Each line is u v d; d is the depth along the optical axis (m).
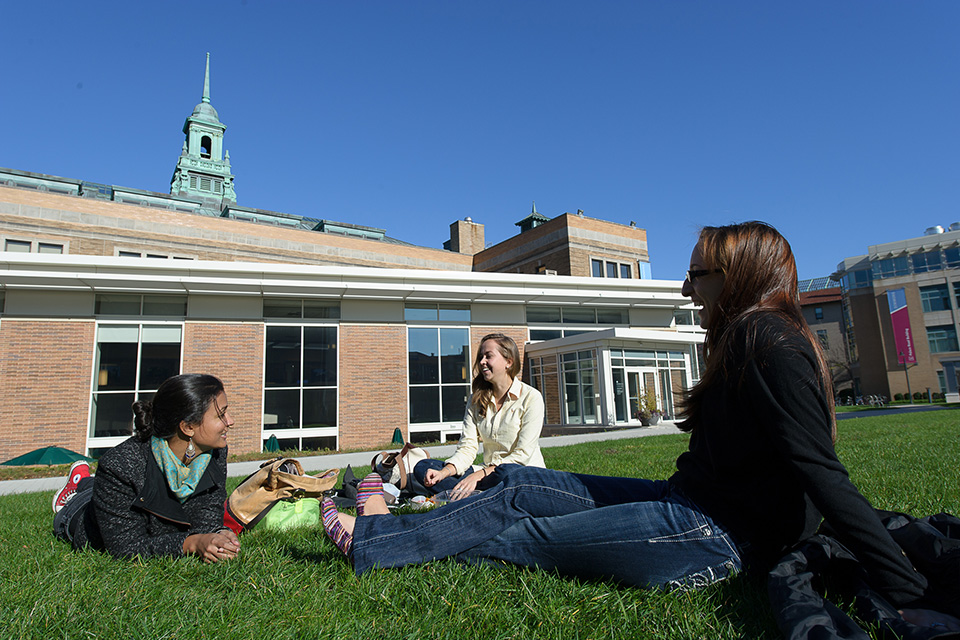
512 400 3.63
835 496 1.53
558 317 20.42
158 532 2.66
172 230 26.47
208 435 2.60
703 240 2.03
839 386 54.69
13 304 14.27
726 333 1.80
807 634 1.36
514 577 2.12
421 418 17.59
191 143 50.66
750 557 1.88
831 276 53.81
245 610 1.93
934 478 4.30
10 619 1.85
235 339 15.89
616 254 32.84
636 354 18.75
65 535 3.12
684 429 2.02
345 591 2.06
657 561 1.91
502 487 2.21
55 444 14.05
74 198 24.34
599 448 9.59
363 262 32.16
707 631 1.66
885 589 1.58
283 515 3.62
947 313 46.91
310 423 16.31
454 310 18.69
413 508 3.88
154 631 1.75
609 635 1.70
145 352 15.19
